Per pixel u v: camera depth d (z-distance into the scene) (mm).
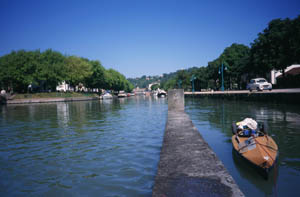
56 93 67312
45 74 63750
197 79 94812
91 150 9336
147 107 33219
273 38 39969
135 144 10156
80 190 5738
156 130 13602
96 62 89625
